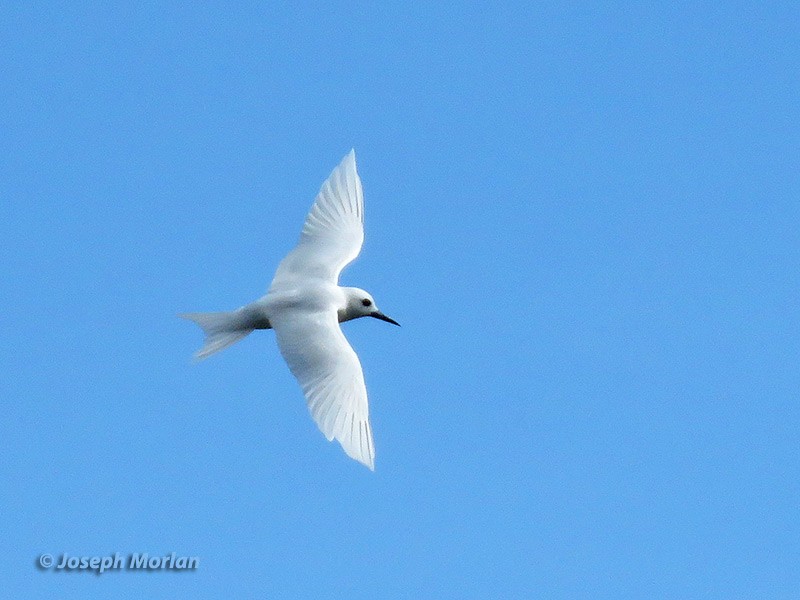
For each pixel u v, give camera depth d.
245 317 15.78
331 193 18.19
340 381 14.76
